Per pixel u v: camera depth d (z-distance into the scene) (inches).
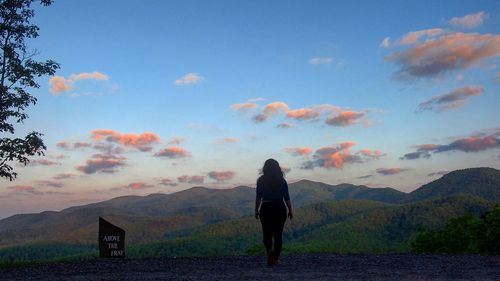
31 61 617.9
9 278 336.2
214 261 434.9
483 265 370.9
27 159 587.5
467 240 570.6
